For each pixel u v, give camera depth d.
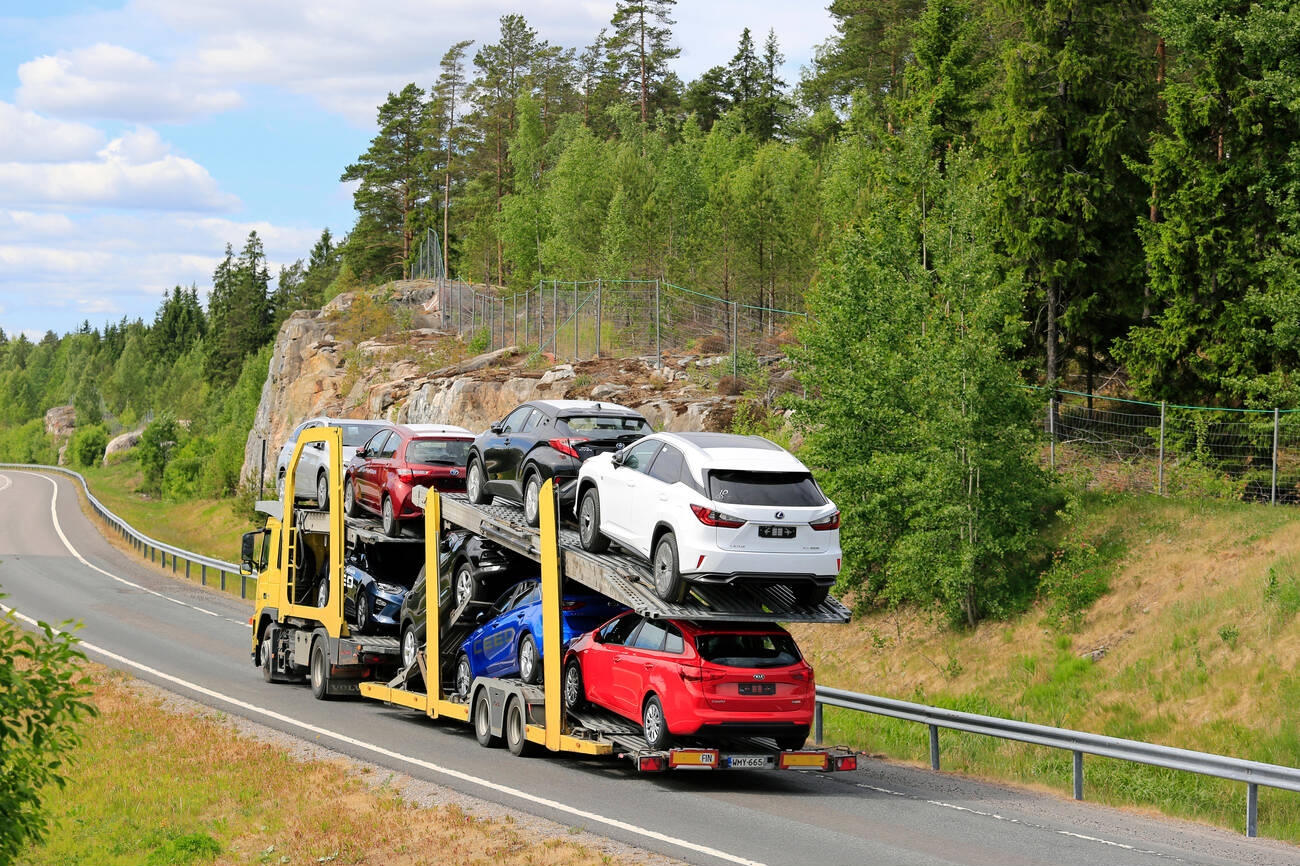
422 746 19.19
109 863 12.98
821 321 33.12
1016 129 35.38
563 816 14.06
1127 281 36.12
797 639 33.31
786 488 15.92
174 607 40.38
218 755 17.95
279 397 74.75
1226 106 32.22
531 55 114.75
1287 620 23.08
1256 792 14.80
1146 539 28.00
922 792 16.95
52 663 8.92
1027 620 28.11
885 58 84.12
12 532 65.75
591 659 18.00
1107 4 35.12
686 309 53.94
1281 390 29.47
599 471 17.86
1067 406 37.03
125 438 156.00
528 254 84.31
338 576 23.83
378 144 123.19
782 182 62.59
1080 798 16.98
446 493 22.14
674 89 114.06
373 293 80.69
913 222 32.88
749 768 16.50
